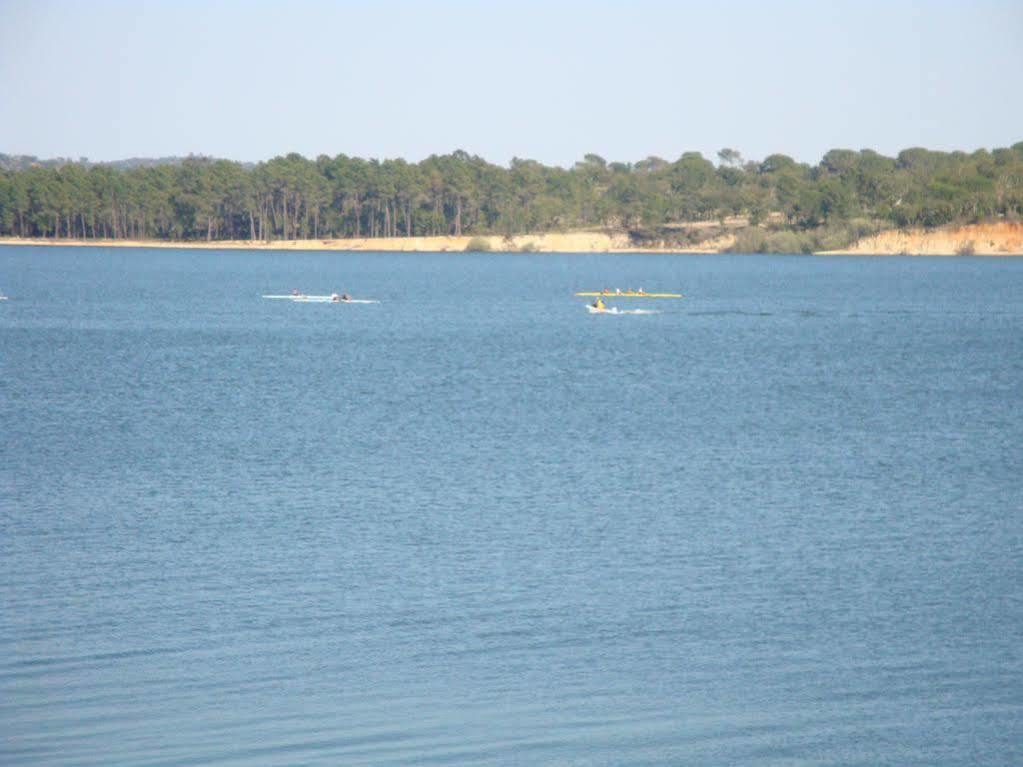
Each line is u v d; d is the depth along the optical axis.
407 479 102.12
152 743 54.16
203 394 155.25
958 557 80.38
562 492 97.62
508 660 63.09
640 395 159.25
